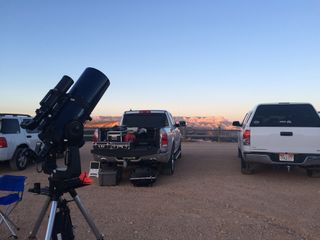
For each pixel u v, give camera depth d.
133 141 8.09
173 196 6.68
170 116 10.73
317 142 7.70
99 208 5.80
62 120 3.20
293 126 8.01
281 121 8.26
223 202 6.19
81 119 3.32
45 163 3.27
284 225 4.92
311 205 6.01
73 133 3.18
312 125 8.07
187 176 8.84
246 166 9.00
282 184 7.77
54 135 3.16
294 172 9.35
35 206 5.95
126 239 4.36
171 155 8.99
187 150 15.64
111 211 5.62
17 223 5.00
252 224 4.96
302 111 8.23
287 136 7.86
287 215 5.41
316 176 8.56
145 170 7.62
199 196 6.64
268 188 7.35
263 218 5.25
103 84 3.56
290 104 8.34
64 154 3.28
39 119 3.13
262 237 4.44
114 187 7.55
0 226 4.83
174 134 9.93
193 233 4.58
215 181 8.14
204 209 5.74
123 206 5.94
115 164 8.39
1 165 10.84
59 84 3.19
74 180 3.23
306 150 7.75
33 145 10.38
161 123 9.89
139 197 6.61
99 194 6.87
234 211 5.62
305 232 4.64
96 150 7.96
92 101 3.43
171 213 5.51
